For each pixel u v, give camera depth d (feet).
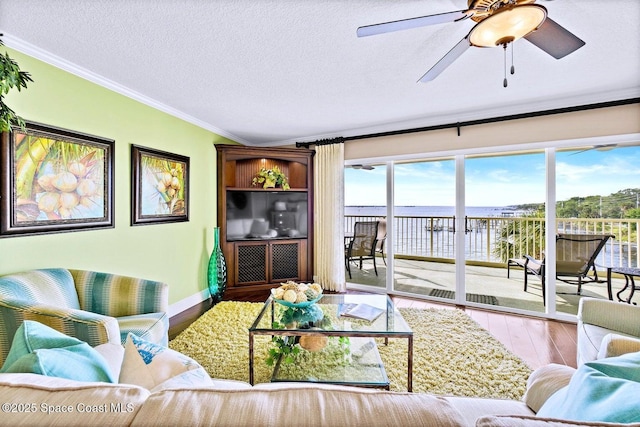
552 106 9.77
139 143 9.36
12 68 4.77
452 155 11.67
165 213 10.31
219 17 5.48
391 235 13.23
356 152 13.62
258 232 13.79
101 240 8.11
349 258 14.48
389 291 13.24
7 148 6.01
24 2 5.02
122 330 5.88
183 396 1.86
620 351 4.22
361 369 6.06
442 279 12.21
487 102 10.00
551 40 5.03
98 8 5.20
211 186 13.05
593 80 8.27
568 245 9.95
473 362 7.12
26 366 2.29
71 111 7.33
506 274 11.04
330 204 13.91
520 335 8.75
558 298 10.12
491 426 1.59
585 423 1.63
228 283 13.12
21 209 6.25
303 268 14.35
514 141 10.48
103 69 7.55
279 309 7.12
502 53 6.82
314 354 6.55
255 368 6.89
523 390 6.08
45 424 1.65
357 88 8.81
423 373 6.66
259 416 1.72
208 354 7.52
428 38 6.23
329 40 6.28
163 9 5.24
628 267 9.21
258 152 13.61
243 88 8.79
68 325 4.94
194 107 10.49
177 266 10.97
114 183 8.42
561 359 7.38
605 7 5.23
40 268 6.68
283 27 5.81
